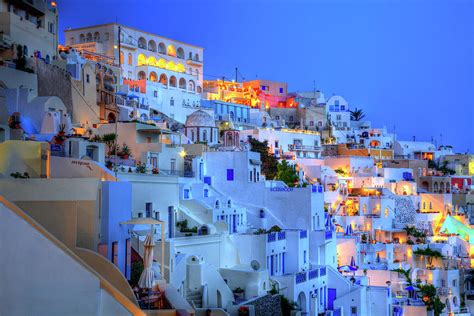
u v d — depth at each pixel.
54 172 38.75
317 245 65.50
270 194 67.38
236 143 87.00
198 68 140.38
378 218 89.44
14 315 20.00
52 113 51.81
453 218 98.75
